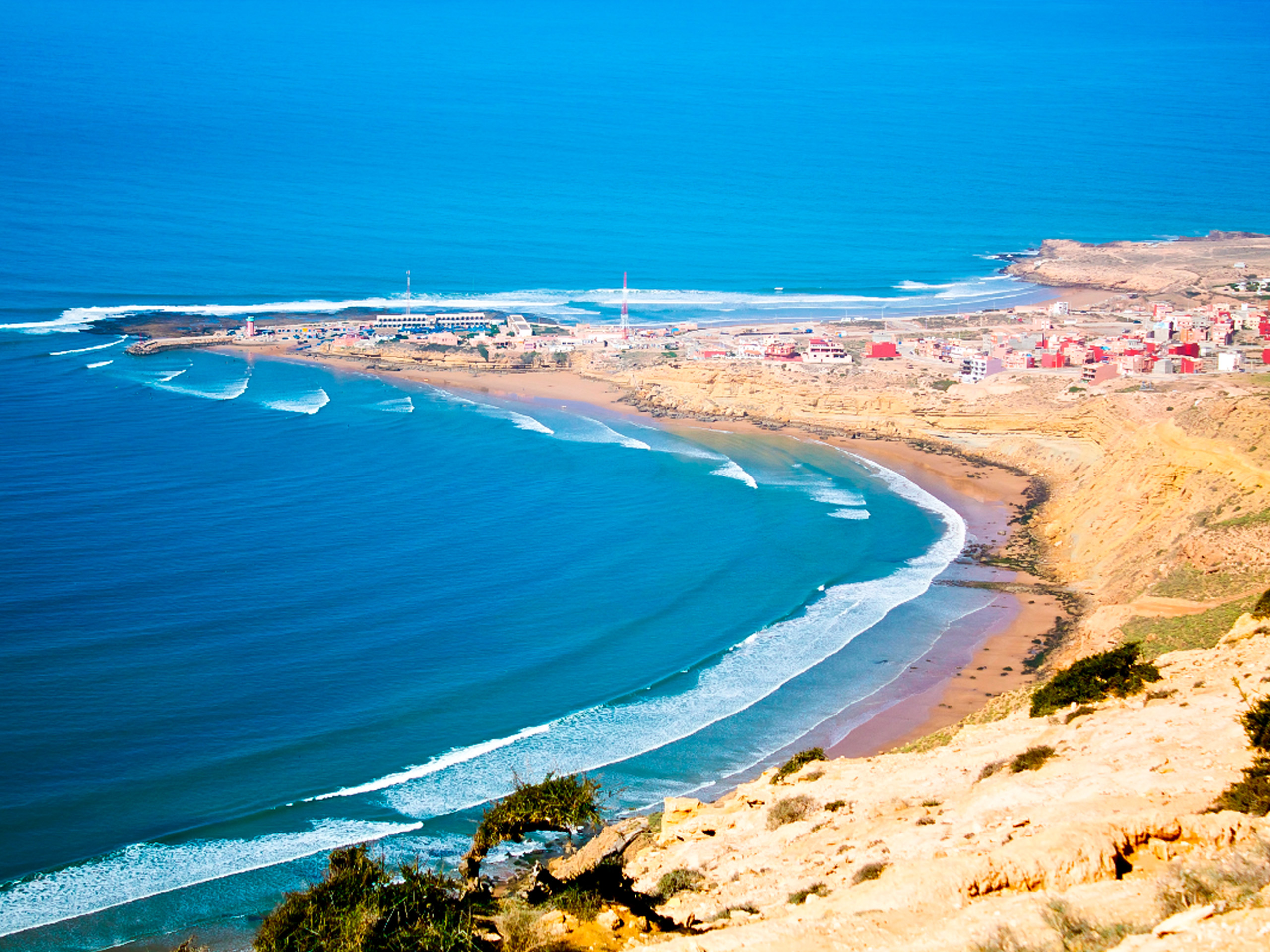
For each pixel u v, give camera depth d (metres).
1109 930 14.85
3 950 39.03
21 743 54.69
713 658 67.62
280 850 45.78
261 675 63.69
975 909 16.94
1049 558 86.12
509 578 81.75
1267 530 64.75
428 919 18.92
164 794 50.53
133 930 40.19
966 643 68.88
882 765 33.84
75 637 67.69
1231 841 18.17
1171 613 60.91
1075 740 28.48
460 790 51.09
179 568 80.81
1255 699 27.05
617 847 32.84
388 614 74.00
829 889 21.48
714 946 17.91
